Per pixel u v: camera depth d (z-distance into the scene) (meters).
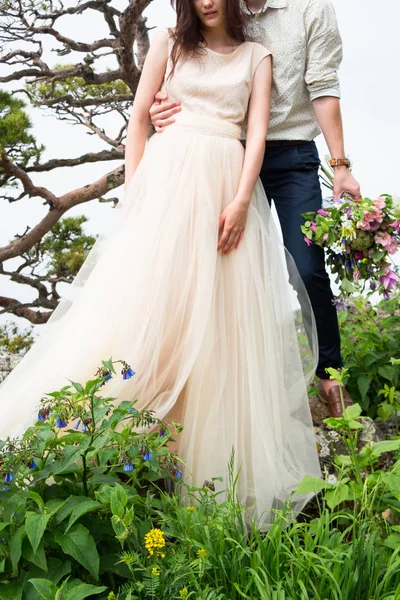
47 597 1.72
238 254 2.81
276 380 2.72
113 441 2.21
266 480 2.54
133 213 2.95
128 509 1.91
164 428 2.31
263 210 2.98
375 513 2.35
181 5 2.91
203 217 2.76
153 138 3.01
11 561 1.93
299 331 3.00
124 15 6.29
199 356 2.63
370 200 2.99
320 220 3.03
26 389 2.67
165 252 2.74
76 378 2.66
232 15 2.97
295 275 3.03
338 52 3.14
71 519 1.85
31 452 2.00
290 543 2.07
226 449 2.60
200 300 2.66
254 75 3.00
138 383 2.65
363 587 1.98
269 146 3.19
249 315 2.75
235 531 2.09
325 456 2.95
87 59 6.88
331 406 3.12
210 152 2.86
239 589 1.91
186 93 2.94
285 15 3.11
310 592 1.95
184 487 2.51
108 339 2.70
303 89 3.16
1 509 1.98
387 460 3.01
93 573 1.83
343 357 3.52
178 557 1.93
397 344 3.50
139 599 1.88
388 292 3.13
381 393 3.36
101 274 2.84
